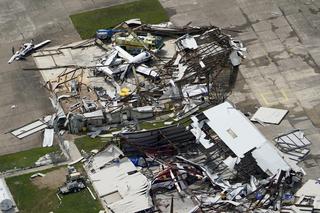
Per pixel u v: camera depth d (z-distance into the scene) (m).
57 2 160.50
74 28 154.50
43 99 137.88
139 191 118.38
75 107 134.38
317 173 122.50
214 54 144.75
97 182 120.69
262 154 120.81
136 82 139.50
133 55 146.75
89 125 131.88
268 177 118.56
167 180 119.81
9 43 150.88
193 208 114.81
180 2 160.62
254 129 124.44
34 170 123.88
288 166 119.00
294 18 156.75
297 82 141.50
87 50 149.38
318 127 131.88
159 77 140.38
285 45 150.00
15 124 133.00
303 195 117.81
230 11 158.62
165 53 147.50
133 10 159.00
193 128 127.12
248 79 142.00
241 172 120.25
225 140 123.06
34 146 128.88
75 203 117.81
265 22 155.62
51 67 145.00
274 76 142.75
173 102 136.12
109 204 116.75
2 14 157.62
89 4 160.25
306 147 127.25
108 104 134.88
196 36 150.12
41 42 151.12
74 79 141.62
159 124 132.38
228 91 139.25
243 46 149.62
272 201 115.62
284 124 132.38
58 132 130.88
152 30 151.88
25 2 160.38
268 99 137.88
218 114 127.00
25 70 144.38
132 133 124.44
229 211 114.50
